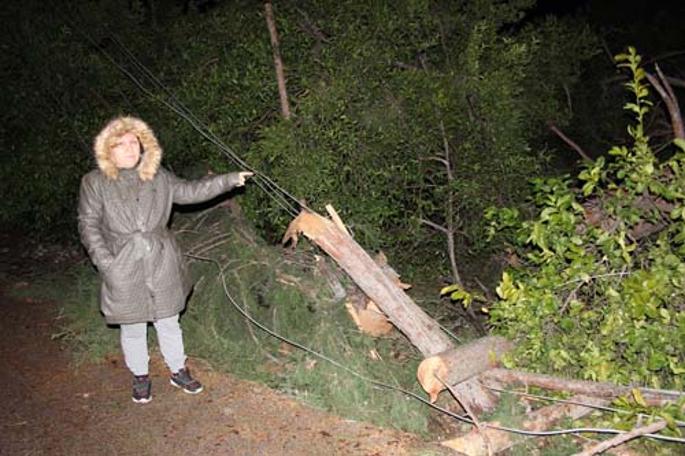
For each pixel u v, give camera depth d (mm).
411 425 4941
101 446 4641
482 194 6363
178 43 6867
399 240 6539
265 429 4824
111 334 5910
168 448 4617
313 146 5953
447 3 6383
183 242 6523
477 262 7059
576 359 4773
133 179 4621
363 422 4945
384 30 6043
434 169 6453
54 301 6742
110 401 5137
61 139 7148
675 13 11008
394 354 5707
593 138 8953
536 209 6492
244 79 6258
